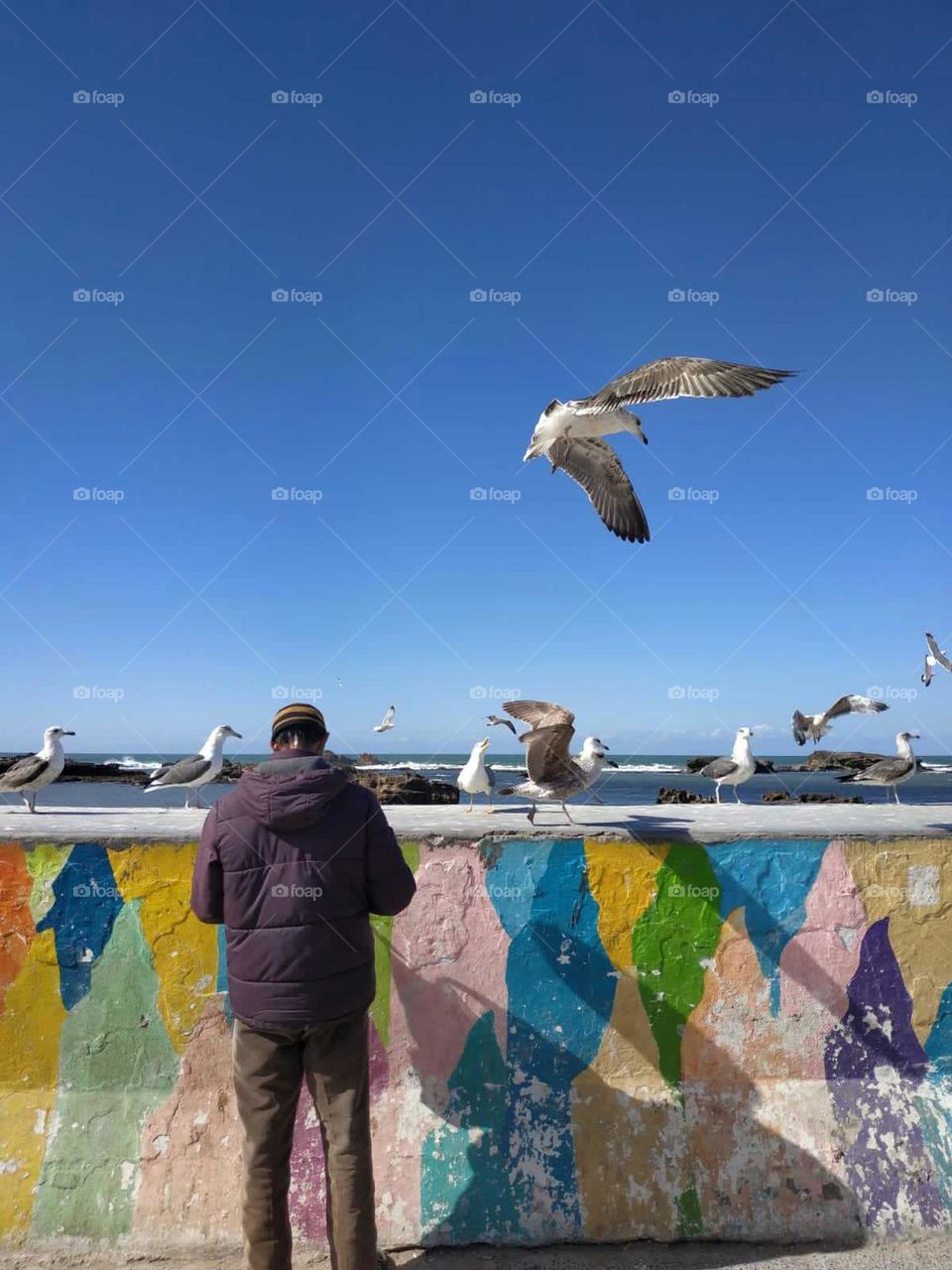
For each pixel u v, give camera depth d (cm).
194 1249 362
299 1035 311
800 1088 410
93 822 432
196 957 389
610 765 545
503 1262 369
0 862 388
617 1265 369
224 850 314
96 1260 358
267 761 325
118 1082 384
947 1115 409
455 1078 398
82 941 388
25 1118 377
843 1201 393
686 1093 405
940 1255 376
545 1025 405
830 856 423
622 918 412
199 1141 379
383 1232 374
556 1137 394
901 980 420
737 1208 389
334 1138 314
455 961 405
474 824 436
